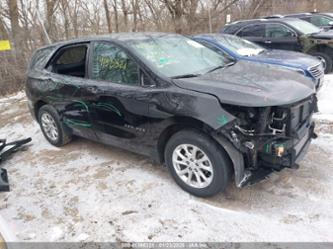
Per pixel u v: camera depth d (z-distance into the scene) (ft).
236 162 9.99
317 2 72.95
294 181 11.72
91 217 10.80
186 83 11.01
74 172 14.02
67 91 14.78
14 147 17.03
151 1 49.24
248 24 31.53
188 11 50.47
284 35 29.50
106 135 13.80
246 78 11.50
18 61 36.99
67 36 43.55
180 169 11.58
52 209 11.51
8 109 27.53
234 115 9.93
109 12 48.14
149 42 13.44
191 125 10.69
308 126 11.69
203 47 15.01
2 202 12.40
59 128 16.33
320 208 10.22
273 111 10.02
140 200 11.44
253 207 10.55
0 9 39.11
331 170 12.29
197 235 9.54
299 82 11.66
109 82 13.11
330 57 27.76
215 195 11.21
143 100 11.61
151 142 12.05
